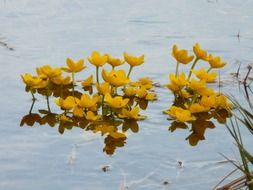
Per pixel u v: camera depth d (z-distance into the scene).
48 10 8.05
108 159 3.72
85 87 5.12
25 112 4.50
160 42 6.59
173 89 4.88
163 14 8.04
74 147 3.90
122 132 4.20
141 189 3.31
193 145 3.98
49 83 5.08
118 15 7.88
